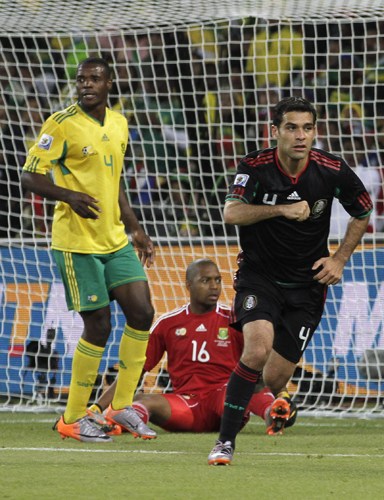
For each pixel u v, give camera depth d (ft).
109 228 71.61
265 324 58.18
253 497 44.24
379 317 105.81
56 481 48.85
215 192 129.80
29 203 133.18
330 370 106.01
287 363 76.64
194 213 132.16
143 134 142.51
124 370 74.08
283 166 60.70
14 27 114.52
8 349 110.42
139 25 115.85
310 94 142.41
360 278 106.93
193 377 83.51
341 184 61.62
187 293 113.60
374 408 103.91
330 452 66.59
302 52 131.44
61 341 109.40
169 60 147.23
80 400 72.54
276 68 143.74
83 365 72.02
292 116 58.29
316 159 61.36
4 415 100.37
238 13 111.04
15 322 110.83
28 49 137.80
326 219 62.34
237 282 61.57
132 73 145.07
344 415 99.86
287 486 47.96
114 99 143.95
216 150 141.18
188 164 122.31
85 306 71.20
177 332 84.48
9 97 140.05
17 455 62.08
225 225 122.42
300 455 64.03
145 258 75.36
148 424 92.17
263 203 61.11
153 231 132.46
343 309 106.73
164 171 138.92
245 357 56.85
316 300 64.95
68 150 70.69
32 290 111.24
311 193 61.00
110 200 71.51
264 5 109.40
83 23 113.80
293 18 116.88
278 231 61.05
